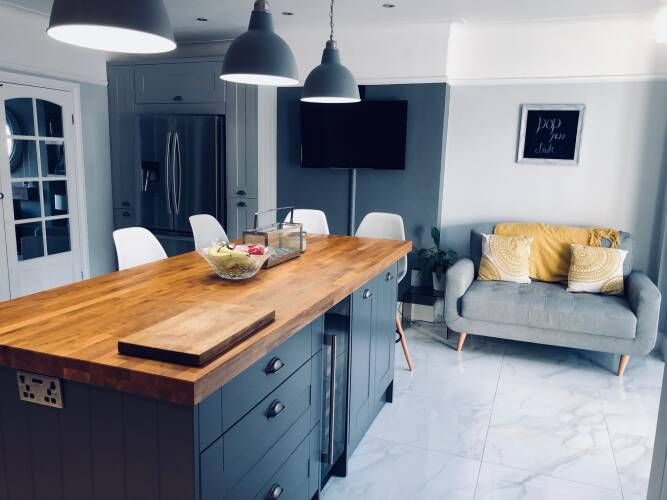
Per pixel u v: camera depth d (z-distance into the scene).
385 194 4.76
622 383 3.47
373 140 4.62
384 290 2.85
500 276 4.12
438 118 4.47
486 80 4.47
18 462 1.50
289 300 1.92
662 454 1.79
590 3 3.64
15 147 4.31
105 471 1.39
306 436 2.00
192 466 1.29
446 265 4.46
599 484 2.40
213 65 4.85
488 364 3.76
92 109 5.07
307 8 3.93
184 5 3.94
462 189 4.72
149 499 1.36
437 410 3.08
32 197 4.49
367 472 2.48
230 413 1.44
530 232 4.27
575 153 4.36
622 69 4.11
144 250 2.79
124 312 1.74
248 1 3.82
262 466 1.66
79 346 1.42
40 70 4.41
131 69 5.12
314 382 2.02
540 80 4.34
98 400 1.36
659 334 4.12
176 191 5.04
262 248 2.27
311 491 2.10
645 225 4.26
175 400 1.24
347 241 3.28
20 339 1.47
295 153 5.02
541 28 4.26
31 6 4.06
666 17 3.72
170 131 4.97
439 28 4.30
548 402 3.20
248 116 4.80
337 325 2.35
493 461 2.57
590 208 4.39
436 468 2.51
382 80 4.54
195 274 2.34
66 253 4.88
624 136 4.21
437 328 4.55
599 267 3.85
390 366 3.10
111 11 1.51
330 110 4.71
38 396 1.42
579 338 3.58
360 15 4.08
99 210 5.24
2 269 4.24
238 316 1.60
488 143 4.59
